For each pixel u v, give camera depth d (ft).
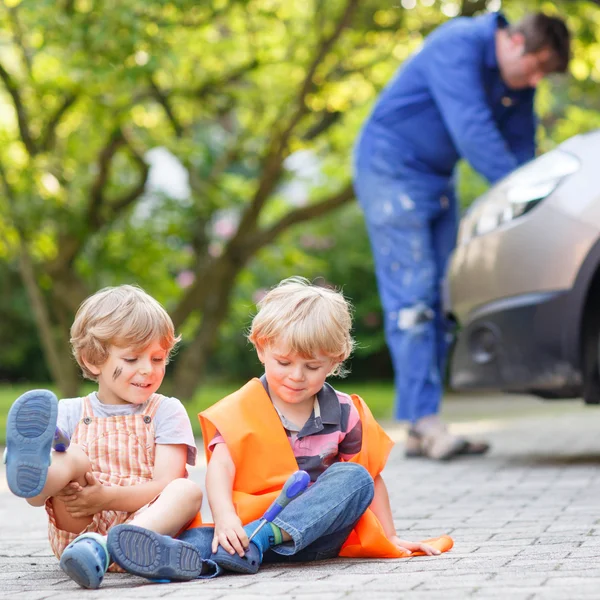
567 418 35.27
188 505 10.18
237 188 43.01
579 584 8.77
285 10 38.73
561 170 19.22
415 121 22.41
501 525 13.41
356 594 8.64
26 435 9.38
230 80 38.60
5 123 39.42
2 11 33.88
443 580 9.23
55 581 10.23
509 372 19.40
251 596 8.72
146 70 30.50
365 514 10.67
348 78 39.50
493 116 22.06
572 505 14.96
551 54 21.27
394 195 22.50
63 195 36.73
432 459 22.17
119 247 42.88
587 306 18.81
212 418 10.61
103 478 10.58
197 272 47.52
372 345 65.10
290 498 10.18
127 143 38.09
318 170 57.00
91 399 10.97
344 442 11.08
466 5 33.83
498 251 19.51
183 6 30.86
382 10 37.17
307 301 10.48
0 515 16.42
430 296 22.54
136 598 8.84
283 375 10.43
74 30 29.96
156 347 10.69
